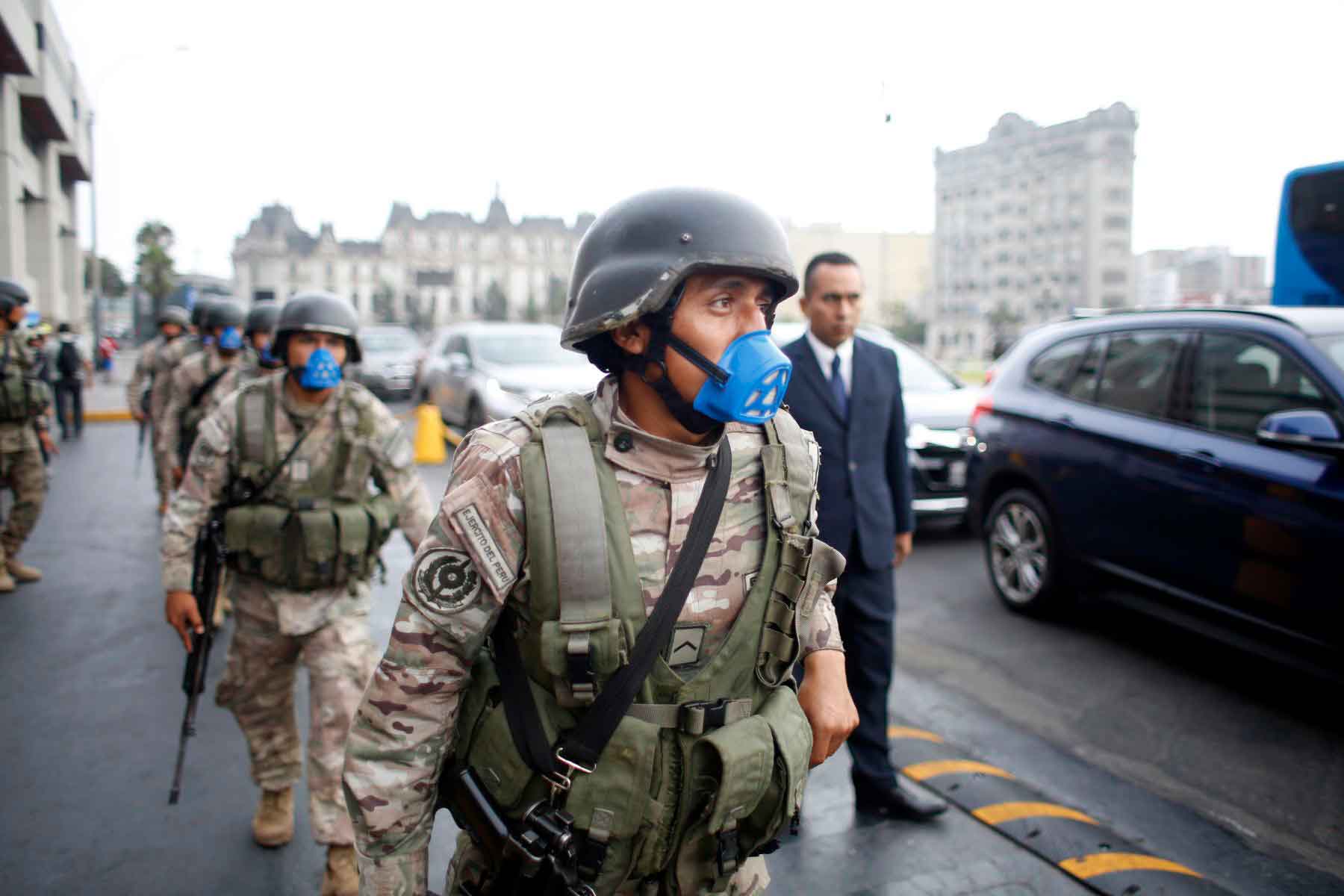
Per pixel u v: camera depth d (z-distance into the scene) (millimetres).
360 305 103750
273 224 103062
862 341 2977
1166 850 2799
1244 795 3148
